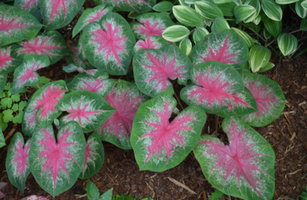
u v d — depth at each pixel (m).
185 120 1.31
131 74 1.51
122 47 1.42
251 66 1.46
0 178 1.43
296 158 1.42
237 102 1.35
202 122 1.30
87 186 1.31
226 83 1.33
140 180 1.41
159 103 1.30
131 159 1.45
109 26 1.42
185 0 1.50
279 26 1.51
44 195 1.40
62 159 1.29
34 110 1.40
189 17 1.47
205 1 1.48
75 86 1.40
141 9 1.53
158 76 1.36
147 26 1.49
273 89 1.40
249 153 1.32
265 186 1.28
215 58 1.39
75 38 1.63
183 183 1.40
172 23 1.49
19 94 1.53
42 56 1.38
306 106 1.49
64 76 1.57
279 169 1.41
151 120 1.29
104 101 1.33
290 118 1.48
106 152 1.46
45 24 1.48
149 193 1.39
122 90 1.41
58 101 1.33
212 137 1.35
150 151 1.28
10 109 1.48
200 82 1.35
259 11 1.48
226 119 1.36
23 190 1.36
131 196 1.39
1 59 1.49
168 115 1.31
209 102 1.34
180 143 1.29
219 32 1.39
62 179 1.28
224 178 1.30
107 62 1.42
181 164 1.43
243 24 1.55
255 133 1.34
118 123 1.38
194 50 1.40
